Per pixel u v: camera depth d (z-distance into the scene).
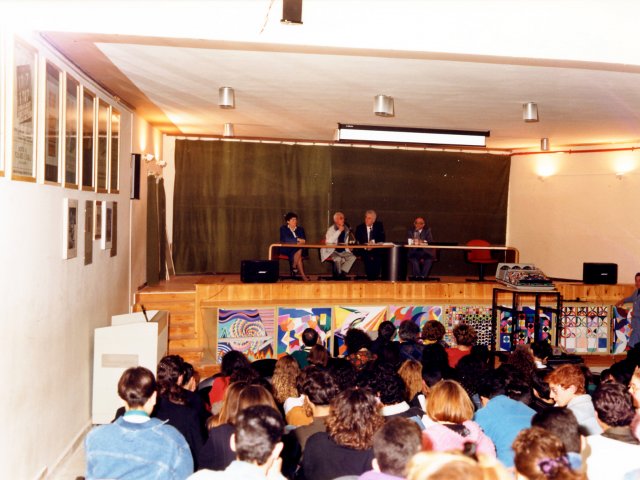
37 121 4.49
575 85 6.11
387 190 12.66
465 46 4.29
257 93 7.04
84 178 5.81
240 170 12.06
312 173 12.38
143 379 2.66
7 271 3.96
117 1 4.07
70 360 5.45
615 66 4.77
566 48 4.35
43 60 4.57
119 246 7.58
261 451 2.21
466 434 2.85
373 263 10.16
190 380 4.01
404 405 3.54
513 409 3.28
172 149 11.78
